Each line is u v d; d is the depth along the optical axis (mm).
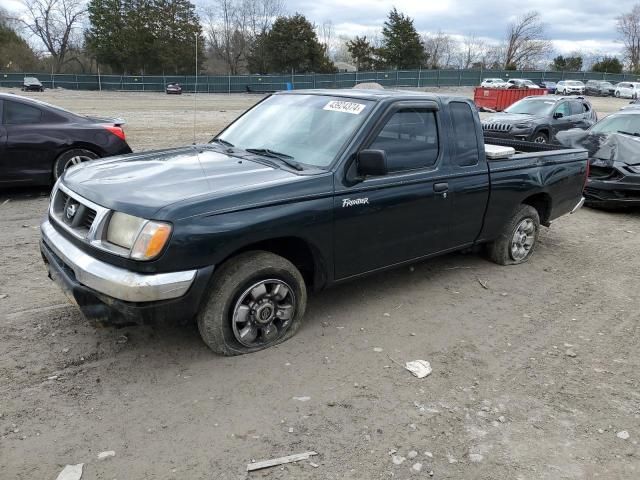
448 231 4840
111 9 69625
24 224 6566
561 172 5855
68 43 75750
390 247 4363
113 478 2623
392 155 4262
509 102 29281
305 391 3387
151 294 3139
